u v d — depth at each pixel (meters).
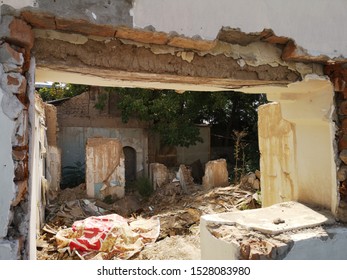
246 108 12.61
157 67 1.83
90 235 4.80
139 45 1.79
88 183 8.49
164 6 1.68
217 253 2.27
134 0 1.62
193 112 11.35
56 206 7.24
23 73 1.52
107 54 1.73
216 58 1.97
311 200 2.71
